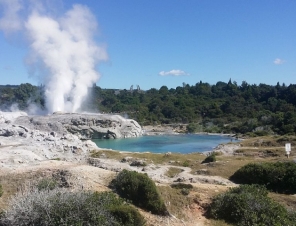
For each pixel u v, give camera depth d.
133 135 115.94
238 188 26.00
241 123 126.44
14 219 16.81
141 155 54.75
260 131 105.62
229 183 34.16
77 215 17.20
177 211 23.42
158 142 99.00
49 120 104.88
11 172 26.69
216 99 180.38
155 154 57.09
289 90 165.50
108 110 161.00
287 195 29.73
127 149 84.38
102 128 110.19
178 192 25.59
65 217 17.02
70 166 29.33
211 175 37.75
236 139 103.75
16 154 44.38
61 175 25.77
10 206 18.28
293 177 31.77
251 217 21.97
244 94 179.88
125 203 20.83
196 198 25.05
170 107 157.75
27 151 47.59
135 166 45.41
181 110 154.50
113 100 177.88
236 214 22.83
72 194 18.78
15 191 23.19
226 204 23.80
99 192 21.86
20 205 17.48
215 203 24.31
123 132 113.69
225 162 43.16
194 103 168.62
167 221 21.84
